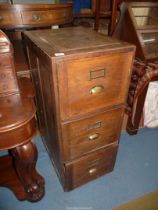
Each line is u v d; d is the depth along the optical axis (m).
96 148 0.93
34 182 0.93
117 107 0.84
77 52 0.61
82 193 1.03
